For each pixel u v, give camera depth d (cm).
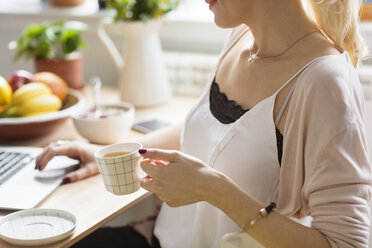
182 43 199
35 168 122
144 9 164
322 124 92
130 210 184
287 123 99
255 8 106
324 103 92
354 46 108
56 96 160
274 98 102
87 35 211
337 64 96
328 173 91
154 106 172
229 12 108
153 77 170
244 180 108
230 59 121
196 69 181
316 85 94
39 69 183
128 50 168
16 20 223
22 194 112
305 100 95
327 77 94
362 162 92
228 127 110
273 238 94
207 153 115
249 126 105
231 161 108
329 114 91
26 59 187
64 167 125
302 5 105
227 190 96
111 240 135
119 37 206
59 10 219
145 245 133
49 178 120
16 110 145
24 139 147
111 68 212
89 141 141
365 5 181
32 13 218
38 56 185
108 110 145
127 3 165
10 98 151
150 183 99
